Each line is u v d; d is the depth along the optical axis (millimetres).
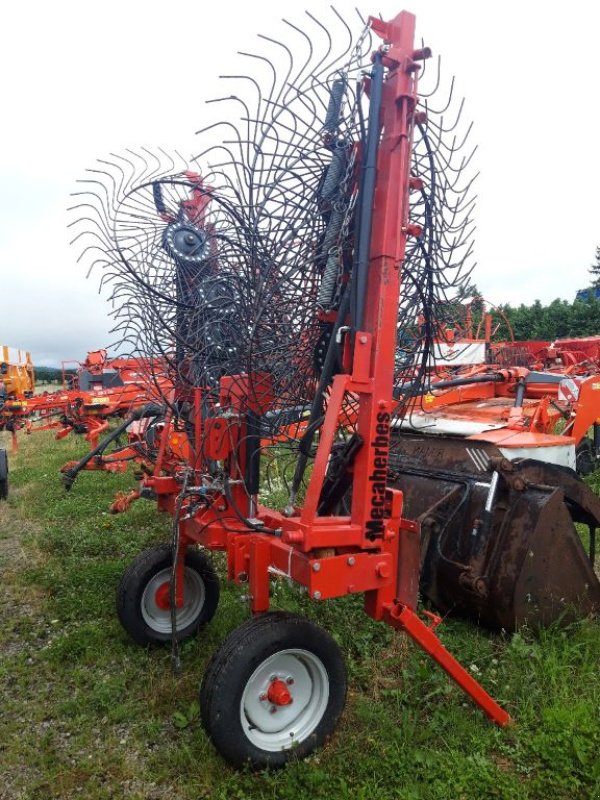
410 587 2973
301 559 2781
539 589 3760
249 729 2834
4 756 3033
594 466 8188
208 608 4145
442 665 3014
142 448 5277
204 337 3549
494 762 2879
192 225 3842
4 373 17109
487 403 6602
